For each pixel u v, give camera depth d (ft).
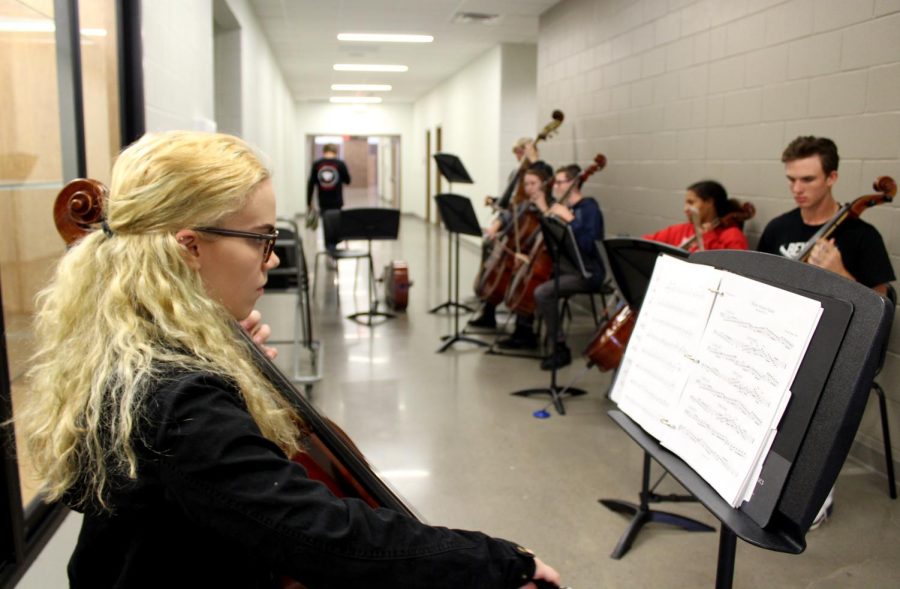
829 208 8.59
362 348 14.62
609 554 7.09
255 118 21.02
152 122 8.82
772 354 2.93
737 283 3.28
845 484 8.55
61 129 6.43
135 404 2.05
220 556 2.26
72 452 2.18
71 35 6.39
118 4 7.88
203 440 2.01
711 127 12.05
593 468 9.04
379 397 11.63
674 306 3.75
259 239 2.41
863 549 7.14
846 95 9.00
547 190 15.52
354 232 17.43
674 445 3.38
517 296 13.70
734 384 3.10
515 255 14.33
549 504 8.12
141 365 2.10
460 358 13.93
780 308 2.96
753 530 2.79
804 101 9.76
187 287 2.24
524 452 9.52
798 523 2.66
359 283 22.66
